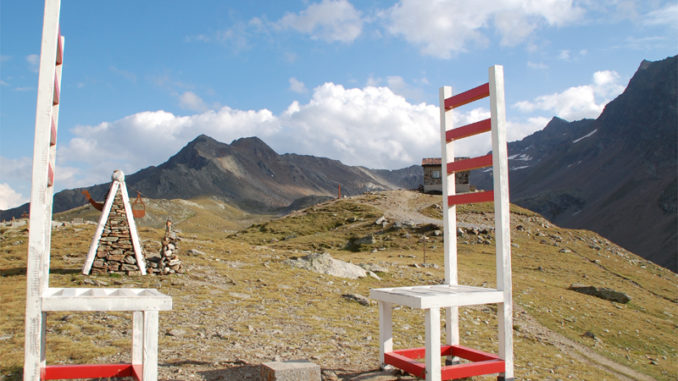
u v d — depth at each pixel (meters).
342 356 11.23
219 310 16.47
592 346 23.92
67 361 9.64
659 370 21.78
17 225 42.22
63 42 8.08
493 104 9.09
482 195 9.35
